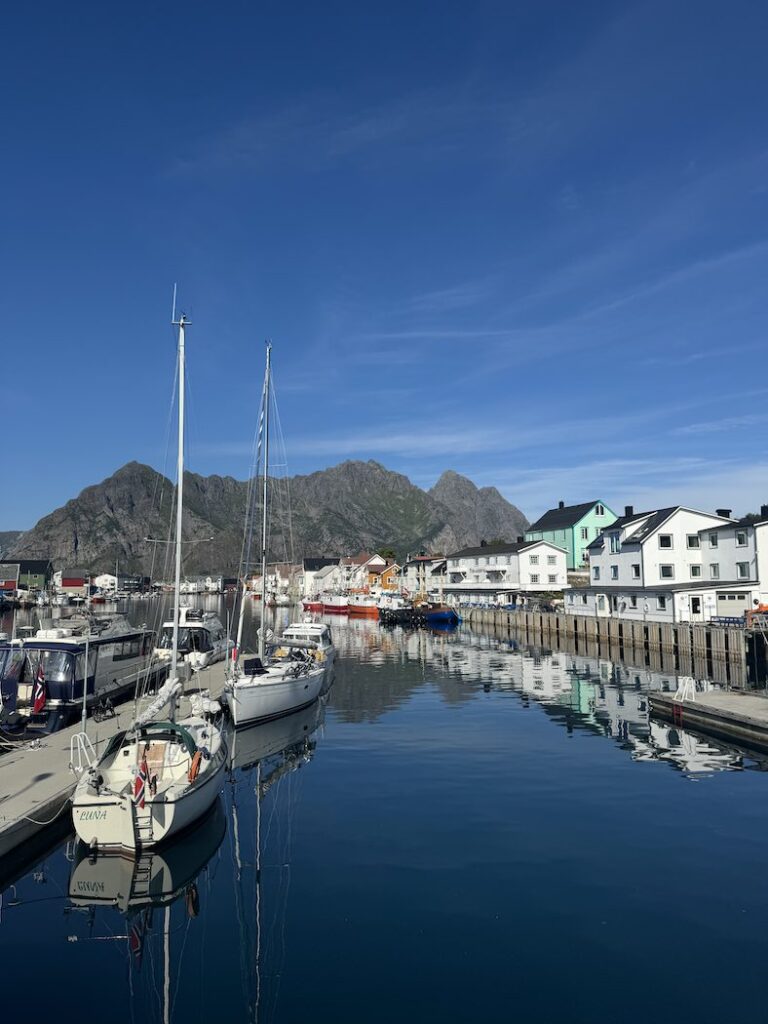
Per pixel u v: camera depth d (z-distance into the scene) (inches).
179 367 1077.1
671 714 1200.2
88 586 5664.4
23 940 513.7
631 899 541.3
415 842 662.5
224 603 6363.2
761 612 2111.2
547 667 1957.4
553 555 4028.1
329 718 1256.8
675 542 2687.0
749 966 450.9
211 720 1147.3
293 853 642.8
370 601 4554.6
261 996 428.5
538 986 432.8
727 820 708.0
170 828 629.9
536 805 762.8
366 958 467.8
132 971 468.8
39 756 837.2
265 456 1544.0
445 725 1188.5
